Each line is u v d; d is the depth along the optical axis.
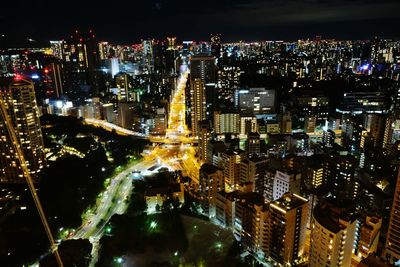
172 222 186.38
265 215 159.62
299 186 195.12
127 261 157.00
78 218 192.50
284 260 155.12
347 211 139.12
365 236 161.25
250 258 159.62
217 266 153.50
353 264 157.88
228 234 177.12
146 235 174.62
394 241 155.88
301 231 158.75
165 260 157.75
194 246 167.25
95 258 165.00
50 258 154.50
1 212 196.25
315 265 136.00
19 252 163.00
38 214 189.88
